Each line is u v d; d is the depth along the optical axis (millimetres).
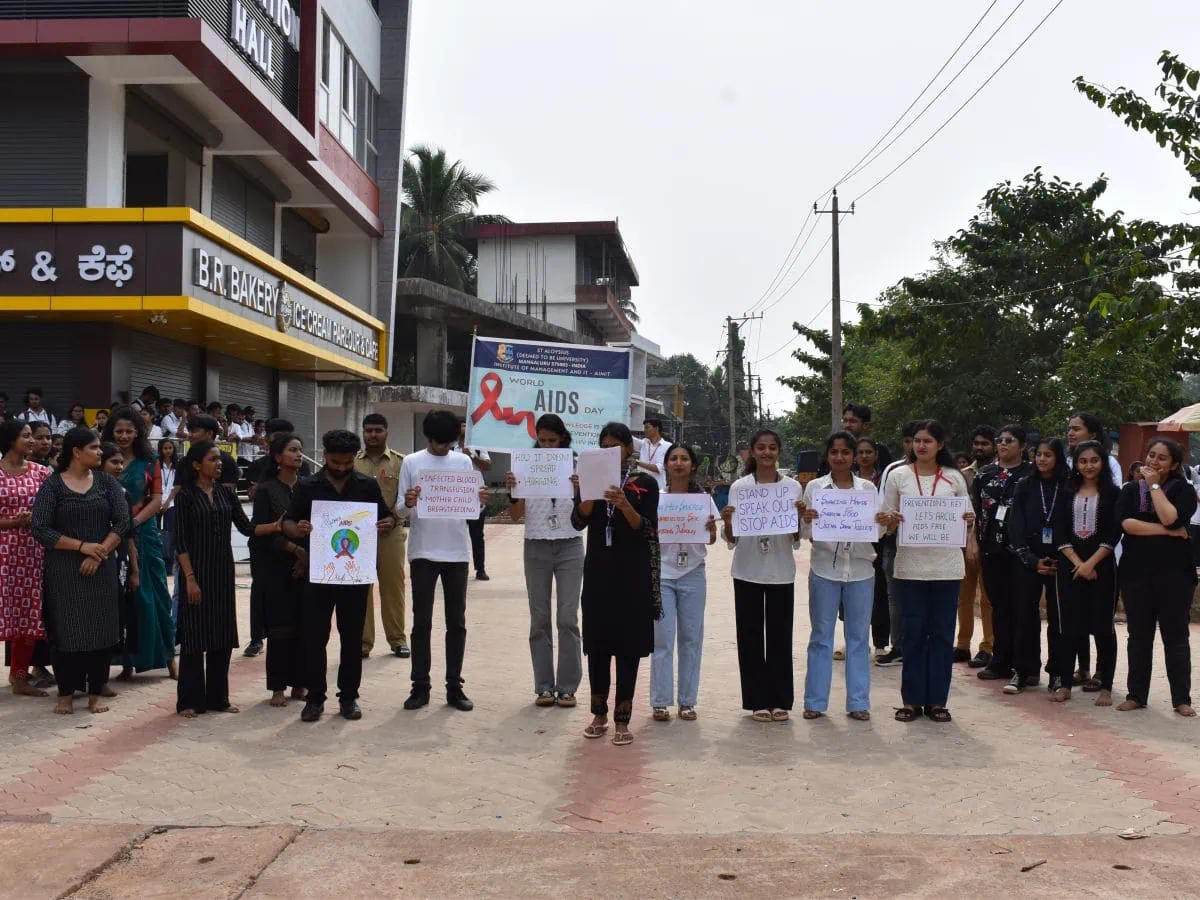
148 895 4402
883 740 6832
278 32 19234
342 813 5379
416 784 5848
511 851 4855
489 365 9016
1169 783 5898
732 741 6801
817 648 7453
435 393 34281
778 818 5332
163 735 6824
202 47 15109
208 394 20281
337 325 23469
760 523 7242
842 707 7809
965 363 27312
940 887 4457
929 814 5398
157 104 17141
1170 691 8062
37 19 14984
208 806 5477
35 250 15195
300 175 22219
